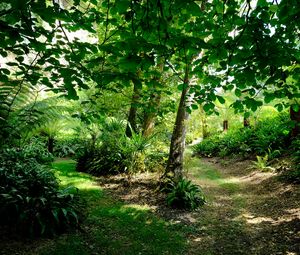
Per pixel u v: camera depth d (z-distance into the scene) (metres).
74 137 14.42
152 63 2.07
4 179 5.00
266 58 2.39
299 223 4.85
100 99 6.98
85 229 4.82
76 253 4.02
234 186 8.36
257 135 12.98
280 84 3.22
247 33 2.48
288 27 2.72
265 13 2.65
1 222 4.43
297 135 9.47
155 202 6.41
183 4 2.04
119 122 9.83
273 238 4.55
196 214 5.85
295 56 2.70
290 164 8.30
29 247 4.00
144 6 2.26
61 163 10.16
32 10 1.75
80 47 2.54
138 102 4.18
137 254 4.20
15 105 4.82
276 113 14.89
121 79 2.17
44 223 4.36
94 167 8.66
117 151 8.80
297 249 4.07
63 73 2.32
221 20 2.91
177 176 7.18
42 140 11.37
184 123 7.24
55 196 4.96
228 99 12.68
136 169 8.34
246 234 4.86
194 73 3.13
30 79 2.50
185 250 4.39
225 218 5.68
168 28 2.50
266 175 8.51
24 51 2.33
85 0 3.03
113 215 5.57
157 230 5.04
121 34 2.58
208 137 20.94
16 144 6.93
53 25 2.49
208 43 2.47
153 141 9.58
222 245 4.53
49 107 6.50
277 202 6.16
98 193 6.79
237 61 2.57
